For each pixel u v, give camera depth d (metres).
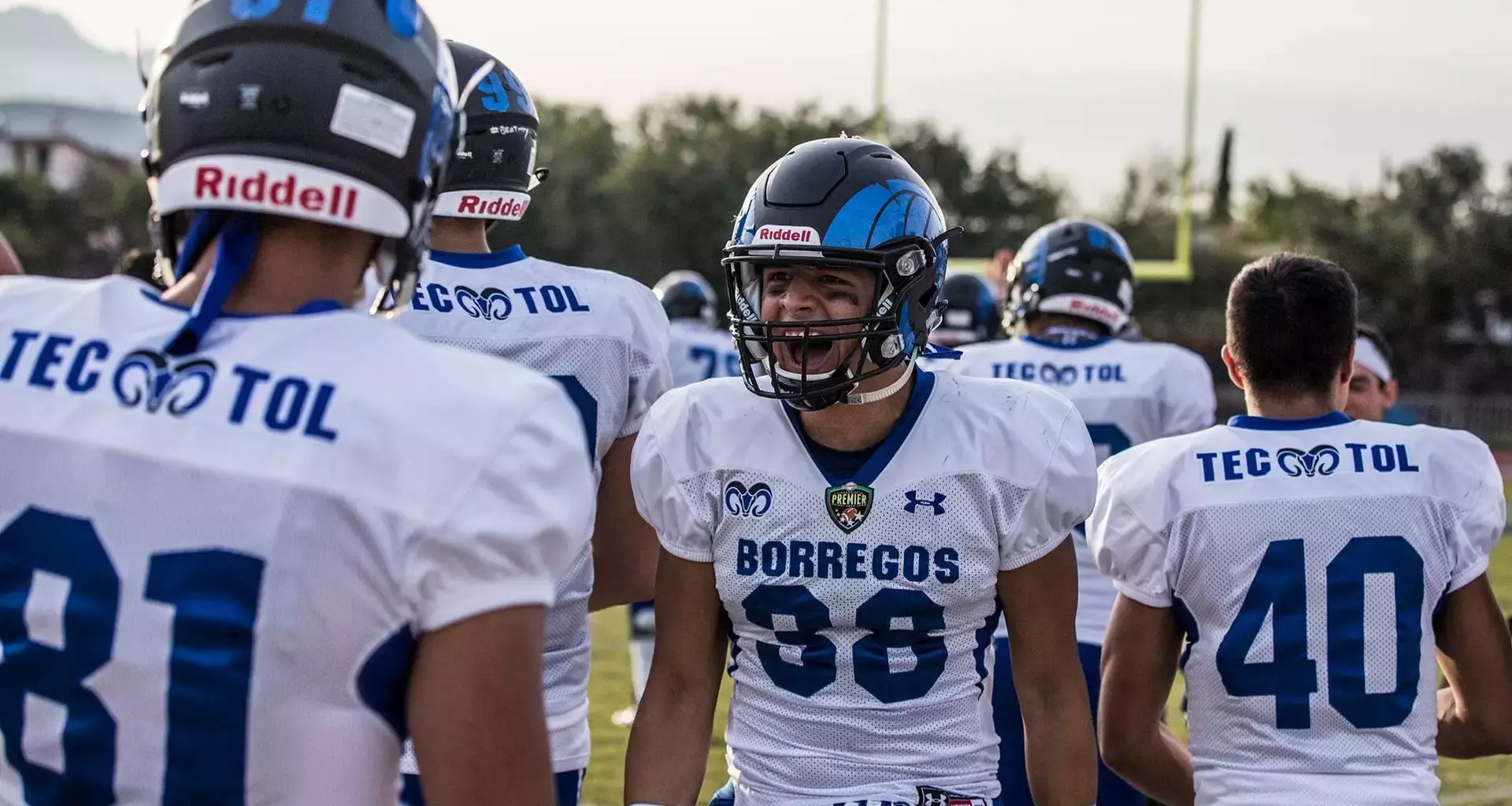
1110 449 5.49
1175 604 3.33
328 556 1.71
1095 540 3.41
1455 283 40.81
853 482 2.85
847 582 2.83
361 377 1.77
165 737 1.74
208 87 1.81
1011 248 46.50
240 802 1.74
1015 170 47.16
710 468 2.91
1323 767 3.14
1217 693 3.24
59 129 62.59
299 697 1.74
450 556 1.72
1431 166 44.94
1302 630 3.18
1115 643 3.39
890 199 2.86
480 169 3.46
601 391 3.58
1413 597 3.19
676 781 2.95
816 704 2.88
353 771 1.78
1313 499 3.21
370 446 1.73
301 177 1.80
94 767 1.77
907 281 2.86
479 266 3.51
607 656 10.11
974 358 5.64
